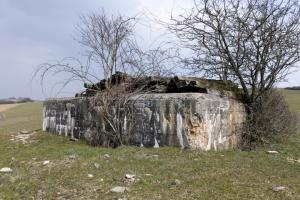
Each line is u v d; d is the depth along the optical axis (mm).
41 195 6938
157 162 8812
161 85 11773
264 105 12320
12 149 12055
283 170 8445
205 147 10133
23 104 62344
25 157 10234
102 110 11875
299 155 10555
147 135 10758
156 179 7559
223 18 11859
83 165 8648
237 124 11555
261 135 12039
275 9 11703
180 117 10117
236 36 11797
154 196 6645
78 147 11203
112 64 12203
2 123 35781
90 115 12703
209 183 7305
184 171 8086
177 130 10164
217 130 10617
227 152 10211
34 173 8320
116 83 12094
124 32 12305
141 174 7883
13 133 16109
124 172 8031
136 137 11023
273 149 11266
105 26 12344
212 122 10430
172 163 8727
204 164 8664
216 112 10602
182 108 10078
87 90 13648
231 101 11344
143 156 9445
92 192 6949
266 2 11703
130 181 7426
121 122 11469
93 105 12438
